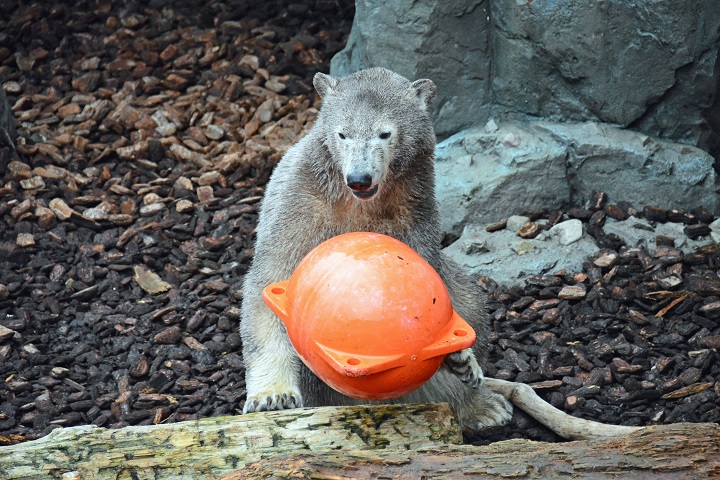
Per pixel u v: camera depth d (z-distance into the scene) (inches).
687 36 487.5
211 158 574.9
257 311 342.3
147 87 633.6
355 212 343.6
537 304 443.2
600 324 425.1
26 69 660.1
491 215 497.7
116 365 414.9
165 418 382.3
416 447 290.4
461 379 312.7
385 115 331.9
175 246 500.7
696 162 502.3
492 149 509.0
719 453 249.4
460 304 377.7
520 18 499.8
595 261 464.4
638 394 381.4
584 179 506.3
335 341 273.4
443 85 520.4
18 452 273.4
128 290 470.0
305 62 669.9
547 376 400.8
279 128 599.8
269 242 345.7
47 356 414.9
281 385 331.0
